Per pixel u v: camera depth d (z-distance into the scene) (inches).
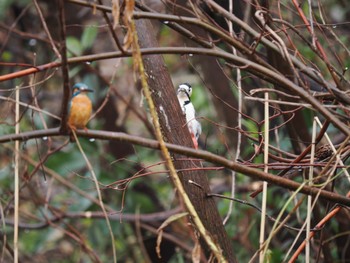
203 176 308.7
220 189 510.3
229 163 253.1
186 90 374.6
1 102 521.3
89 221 542.9
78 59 253.6
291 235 480.7
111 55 255.1
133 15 258.4
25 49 606.9
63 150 524.7
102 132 241.9
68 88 228.8
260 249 268.2
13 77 261.4
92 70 498.0
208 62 516.4
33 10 605.9
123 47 258.5
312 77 285.6
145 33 311.7
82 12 557.0
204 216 304.0
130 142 243.4
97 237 541.6
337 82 296.0
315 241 431.5
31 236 561.0
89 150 524.4
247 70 290.4
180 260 463.2
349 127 302.7
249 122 472.7
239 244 485.4
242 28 280.5
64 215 488.7
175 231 522.3
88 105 242.4
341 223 414.9
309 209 283.3
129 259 579.2
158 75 307.1
